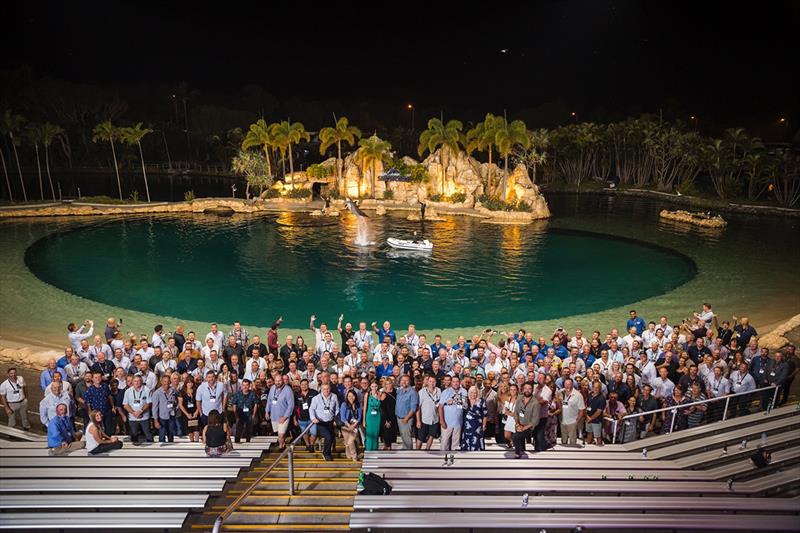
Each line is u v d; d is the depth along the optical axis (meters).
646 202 95.75
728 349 20.88
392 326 32.34
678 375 18.73
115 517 10.72
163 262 46.44
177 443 14.79
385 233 61.75
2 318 29.94
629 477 12.74
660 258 50.94
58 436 13.75
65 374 16.58
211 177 129.00
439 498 11.45
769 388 17.05
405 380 14.58
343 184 84.50
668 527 10.48
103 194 94.56
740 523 10.57
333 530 10.73
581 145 112.44
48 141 79.31
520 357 19.91
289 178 84.44
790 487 12.70
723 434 15.31
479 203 78.25
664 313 33.72
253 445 14.83
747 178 95.69
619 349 19.55
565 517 10.73
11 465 13.06
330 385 14.72
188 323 30.72
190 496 11.50
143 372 15.85
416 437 15.10
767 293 38.31
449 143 81.62
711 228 68.31
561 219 74.75
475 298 38.28
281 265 46.41
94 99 140.38
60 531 10.43
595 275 44.69
